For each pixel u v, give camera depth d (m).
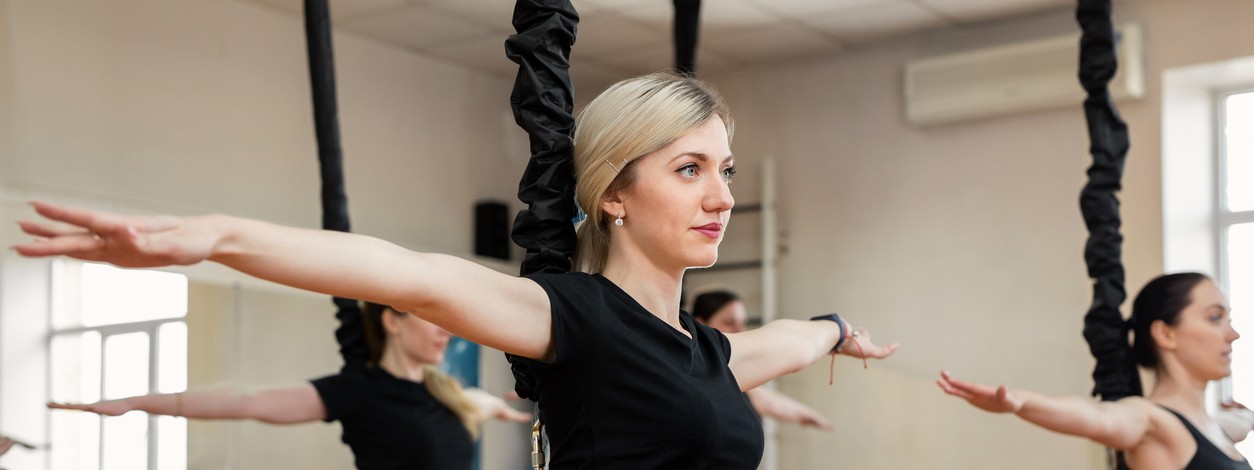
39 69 5.49
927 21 6.84
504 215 7.71
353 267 1.30
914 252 7.01
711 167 1.68
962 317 6.80
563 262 1.80
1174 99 6.34
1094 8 3.12
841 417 6.80
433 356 4.09
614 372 1.57
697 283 7.65
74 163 5.57
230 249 1.21
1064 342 6.48
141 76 5.91
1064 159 6.57
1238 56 6.09
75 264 5.11
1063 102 6.46
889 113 7.16
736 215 7.60
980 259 6.79
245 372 5.72
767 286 7.32
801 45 7.27
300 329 6.05
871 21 6.84
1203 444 3.11
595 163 1.69
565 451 1.62
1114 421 3.02
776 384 6.96
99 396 5.11
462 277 1.43
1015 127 6.75
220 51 6.29
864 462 6.71
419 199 7.30
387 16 6.71
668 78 1.72
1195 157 6.38
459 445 4.16
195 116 6.13
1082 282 6.46
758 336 2.18
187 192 6.04
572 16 1.87
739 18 6.80
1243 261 6.32
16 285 4.96
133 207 5.76
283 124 6.57
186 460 5.37
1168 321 3.23
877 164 7.18
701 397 1.59
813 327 2.31
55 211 1.06
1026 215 6.67
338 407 3.94
